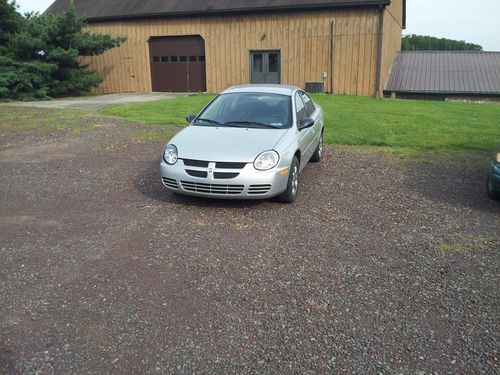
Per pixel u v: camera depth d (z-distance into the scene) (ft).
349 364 9.15
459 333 10.17
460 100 68.54
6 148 30.25
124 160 26.76
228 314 10.85
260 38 69.10
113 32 77.97
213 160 17.38
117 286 12.10
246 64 71.10
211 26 71.41
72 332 10.18
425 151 30.07
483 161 27.32
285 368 9.05
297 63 68.13
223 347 9.68
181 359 9.32
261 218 17.11
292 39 67.46
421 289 12.05
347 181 22.75
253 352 9.52
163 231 15.75
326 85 67.41
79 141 32.40
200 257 13.78
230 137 18.72
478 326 10.43
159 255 13.89
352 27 64.03
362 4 61.82
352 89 66.18
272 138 18.54
